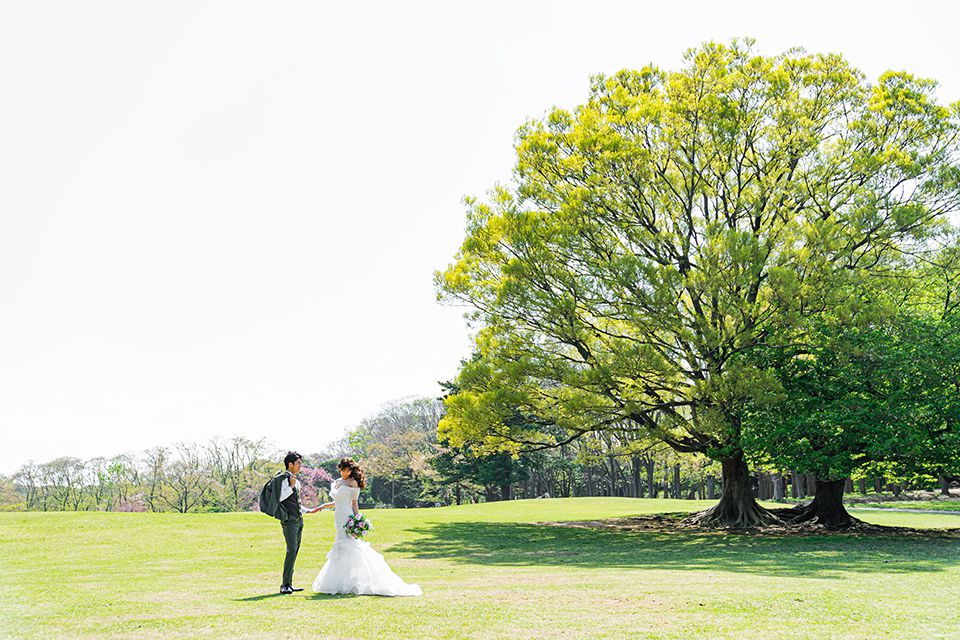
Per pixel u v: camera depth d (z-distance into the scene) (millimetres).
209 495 65812
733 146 25453
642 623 7969
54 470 65562
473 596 9930
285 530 10578
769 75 26250
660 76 28781
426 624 7910
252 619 8258
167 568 14898
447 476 68688
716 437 24984
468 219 27469
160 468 65750
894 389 22625
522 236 24797
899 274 25125
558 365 24562
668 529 26875
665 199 25891
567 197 25891
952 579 12641
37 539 20641
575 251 24719
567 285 24688
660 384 25172
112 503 65938
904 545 20531
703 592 10281
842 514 26906
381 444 84625
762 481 59844
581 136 25703
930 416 22094
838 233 23422
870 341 22266
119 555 17578
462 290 26609
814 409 22797
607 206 25906
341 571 10305
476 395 26172
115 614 8820
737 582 11750
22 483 65250
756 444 23297
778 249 24406
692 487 80625
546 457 69500
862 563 15906
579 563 16250
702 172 26797
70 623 8266
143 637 7430
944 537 23203
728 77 26422
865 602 9547
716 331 23141
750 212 26359
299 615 8453
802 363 24188
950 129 26375
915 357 21953
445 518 31078
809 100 27328
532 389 25422
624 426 30188
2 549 18688
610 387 24969
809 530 25812
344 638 7277
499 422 25891
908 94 26234
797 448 23062
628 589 10664
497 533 24891
